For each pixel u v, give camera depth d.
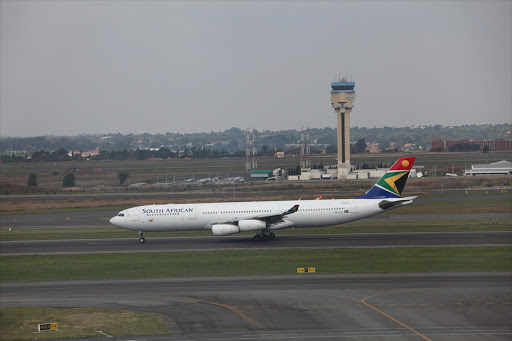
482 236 94.38
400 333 46.50
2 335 48.22
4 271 76.19
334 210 98.56
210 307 55.06
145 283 66.19
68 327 49.94
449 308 53.22
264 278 67.00
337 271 69.88
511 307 53.31
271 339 45.53
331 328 48.06
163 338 46.38
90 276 71.31
